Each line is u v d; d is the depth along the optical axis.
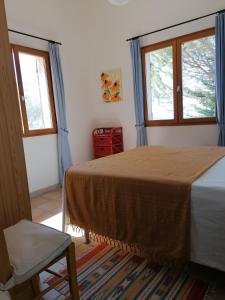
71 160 3.93
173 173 1.62
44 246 1.14
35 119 3.51
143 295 1.42
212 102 3.19
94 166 2.02
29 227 1.30
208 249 1.34
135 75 3.63
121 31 3.75
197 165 1.80
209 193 1.30
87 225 1.92
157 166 1.87
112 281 1.56
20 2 3.13
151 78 3.67
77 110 4.10
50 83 3.60
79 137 4.17
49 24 3.52
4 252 0.95
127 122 4.00
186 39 3.20
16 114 1.49
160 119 3.67
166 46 3.39
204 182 1.39
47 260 1.09
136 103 3.70
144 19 3.49
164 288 1.47
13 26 3.07
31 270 1.03
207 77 3.17
